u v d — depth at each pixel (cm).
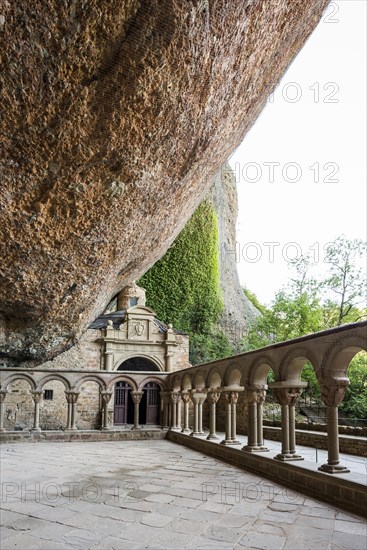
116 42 538
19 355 1252
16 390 1973
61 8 480
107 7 495
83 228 820
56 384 2039
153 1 510
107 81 579
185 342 2420
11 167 648
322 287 2342
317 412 2042
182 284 3312
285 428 703
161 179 845
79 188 727
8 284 895
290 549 379
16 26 482
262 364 809
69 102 580
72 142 639
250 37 697
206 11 564
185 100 680
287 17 770
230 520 462
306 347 661
